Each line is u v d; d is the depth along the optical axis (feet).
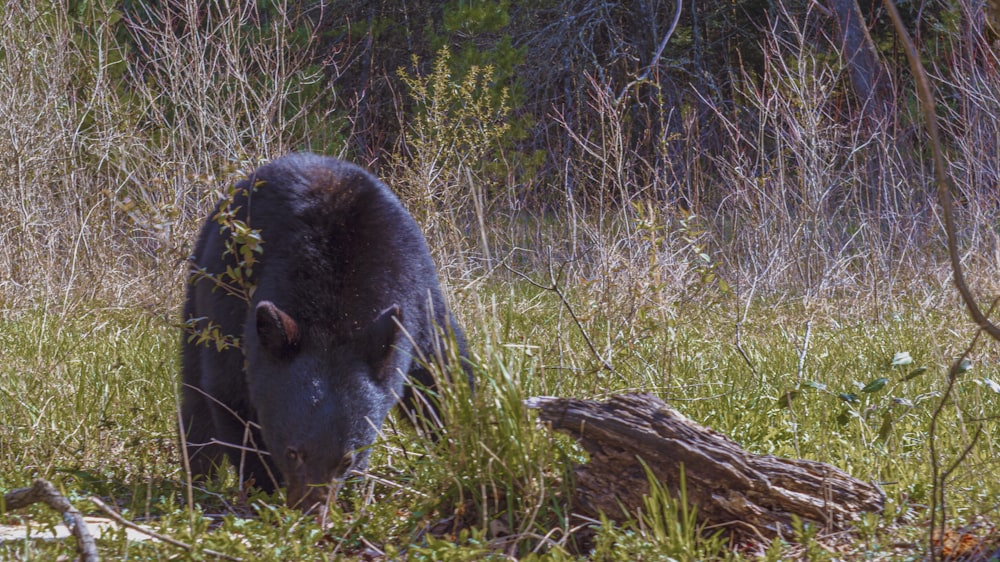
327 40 62.75
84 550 10.65
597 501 13.19
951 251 9.60
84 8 42.04
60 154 36.37
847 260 34.60
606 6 60.59
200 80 34.60
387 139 59.88
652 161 50.98
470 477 13.76
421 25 65.87
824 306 31.96
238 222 15.10
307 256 15.01
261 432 15.01
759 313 31.91
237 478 16.51
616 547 12.10
